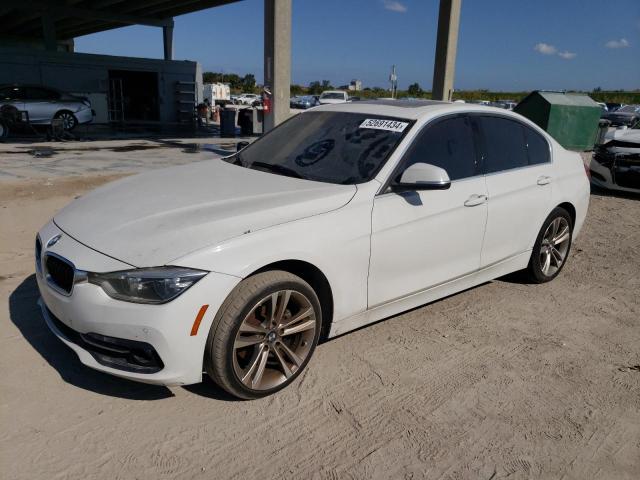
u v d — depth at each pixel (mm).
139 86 24594
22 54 20703
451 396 3244
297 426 2891
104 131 20109
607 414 3150
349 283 3340
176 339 2686
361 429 2898
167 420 2875
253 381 3006
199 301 2691
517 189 4406
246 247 2836
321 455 2686
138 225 2969
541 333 4156
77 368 3291
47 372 3227
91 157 12211
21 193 7730
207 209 3098
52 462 2523
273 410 3012
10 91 16828
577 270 5688
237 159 4293
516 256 4652
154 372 2758
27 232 5922
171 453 2631
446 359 3674
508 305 4648
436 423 2984
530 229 4668
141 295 2670
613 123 29062
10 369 3230
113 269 2703
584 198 5242
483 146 4234
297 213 3119
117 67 22844
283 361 3146
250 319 2939
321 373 3402
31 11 25688
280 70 12625
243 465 2582
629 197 9797
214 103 39844
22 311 3977
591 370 3643
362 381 3346
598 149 10031
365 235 3336
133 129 21531
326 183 3543
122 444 2674
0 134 15617
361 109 4215
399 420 2990
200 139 17969
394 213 3488
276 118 12875
